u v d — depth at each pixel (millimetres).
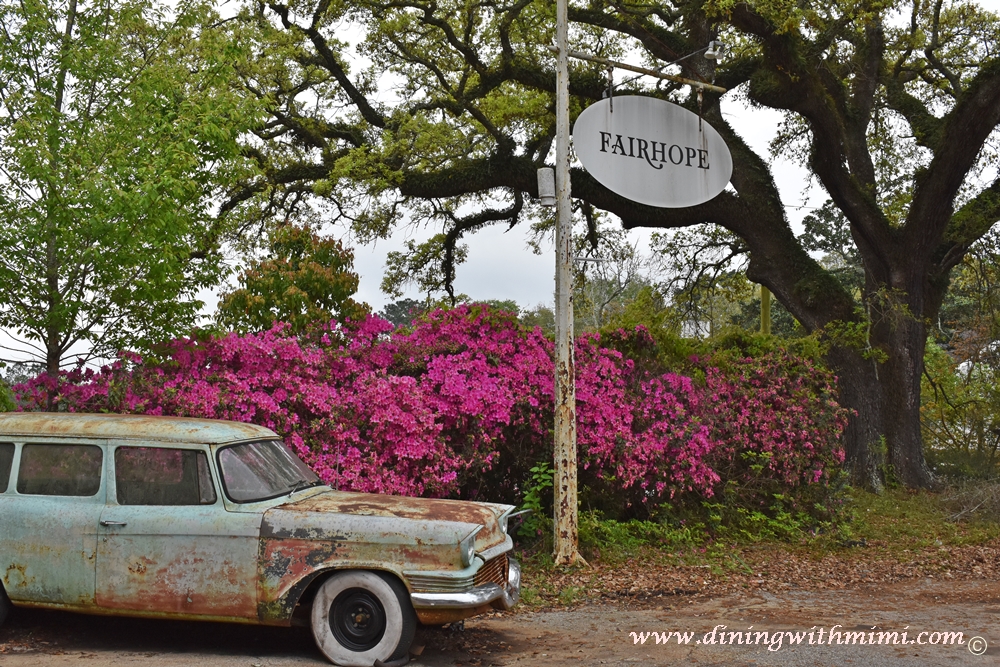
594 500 11352
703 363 12570
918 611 7879
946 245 19922
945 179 17188
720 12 15891
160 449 6262
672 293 24078
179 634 6691
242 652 6164
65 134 9023
